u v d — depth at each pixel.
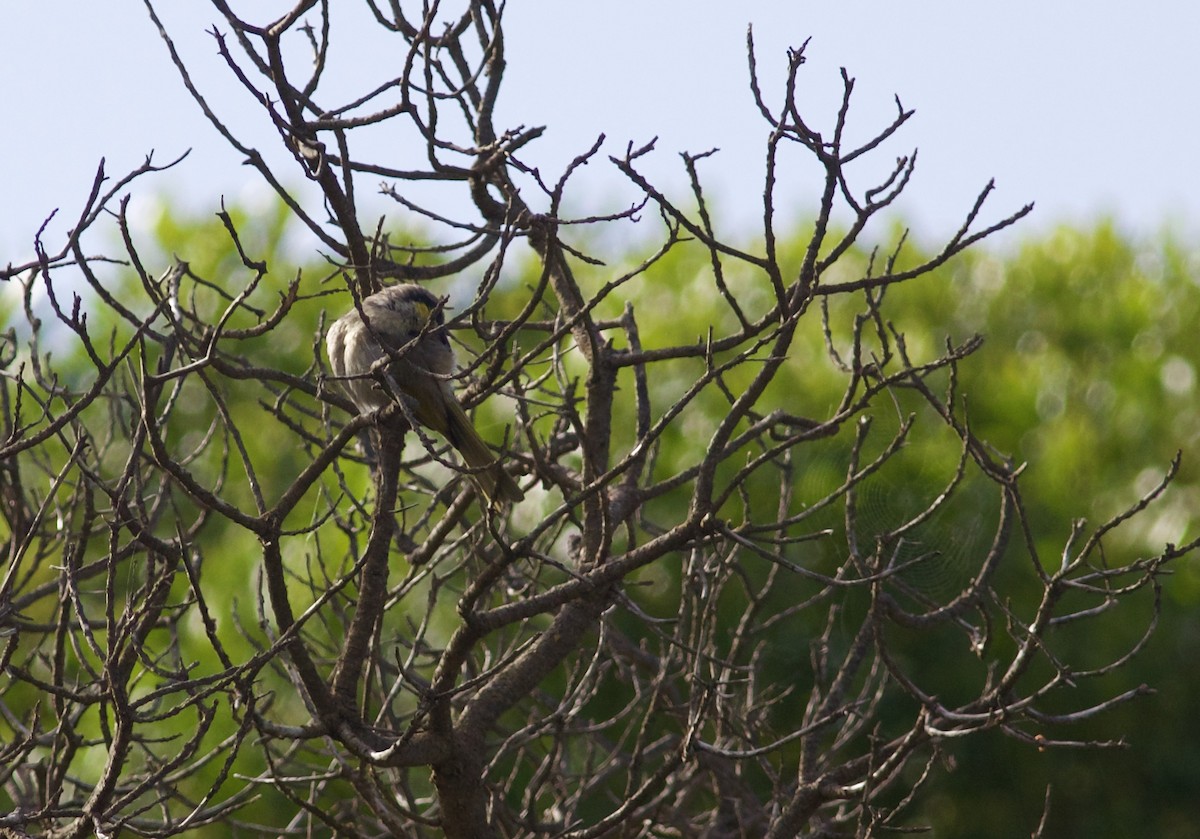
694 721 8.49
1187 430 22.31
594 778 11.65
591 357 9.37
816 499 18.56
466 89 9.51
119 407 9.84
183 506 20.00
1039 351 24.47
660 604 18.17
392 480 8.16
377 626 8.65
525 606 7.87
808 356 20.72
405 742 7.51
